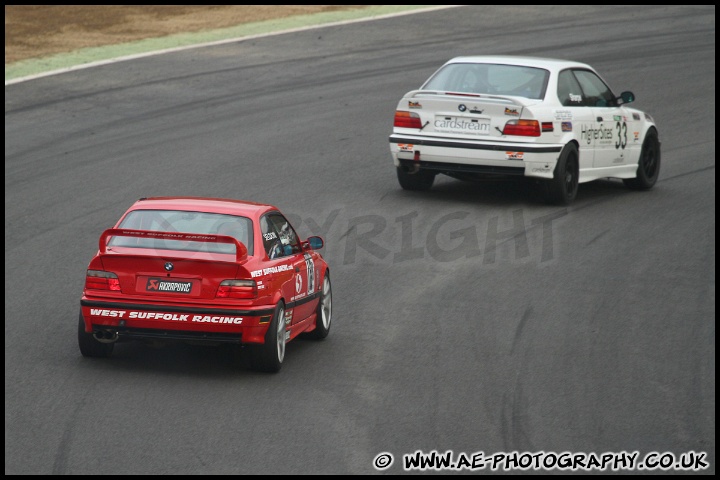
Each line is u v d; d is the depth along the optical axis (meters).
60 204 56.41
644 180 62.91
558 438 28.05
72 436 26.78
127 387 30.83
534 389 31.95
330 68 93.56
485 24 112.62
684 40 104.25
